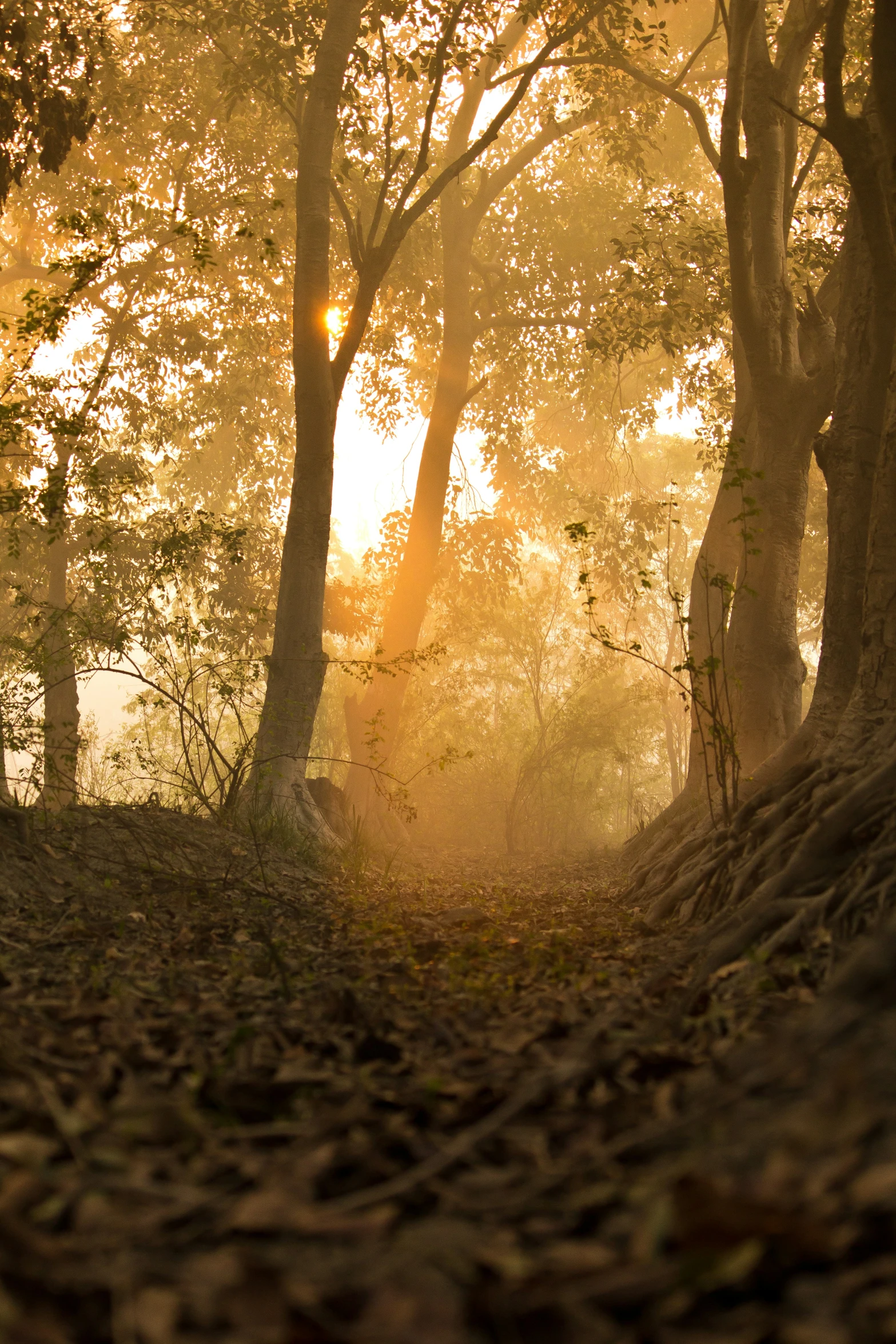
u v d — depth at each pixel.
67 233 21.88
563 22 17.23
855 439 9.62
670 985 4.35
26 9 15.75
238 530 14.50
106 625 12.80
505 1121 1.98
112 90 20.12
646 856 13.12
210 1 18.06
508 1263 1.46
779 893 5.46
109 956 5.07
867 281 9.81
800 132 19.23
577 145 23.55
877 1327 1.22
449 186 22.92
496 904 10.12
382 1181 1.91
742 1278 1.36
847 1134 1.53
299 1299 1.40
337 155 22.66
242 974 4.86
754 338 13.09
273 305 24.12
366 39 20.66
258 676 14.37
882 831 5.37
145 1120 2.23
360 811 20.75
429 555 22.47
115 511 22.31
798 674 12.86
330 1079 2.71
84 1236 1.63
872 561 7.32
